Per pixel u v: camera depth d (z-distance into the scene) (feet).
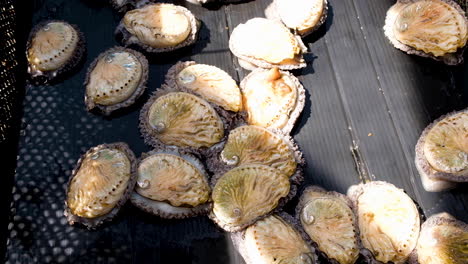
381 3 2.58
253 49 2.37
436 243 2.13
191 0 2.55
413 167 2.31
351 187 2.27
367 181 2.29
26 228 2.19
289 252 2.09
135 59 2.33
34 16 2.53
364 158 2.33
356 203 2.21
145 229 2.19
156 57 2.44
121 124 2.33
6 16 2.66
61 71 2.37
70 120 2.34
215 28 2.52
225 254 2.17
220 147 2.24
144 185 2.14
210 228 2.19
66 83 2.39
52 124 2.34
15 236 2.18
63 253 2.16
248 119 2.30
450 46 2.39
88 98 2.31
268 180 2.17
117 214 2.18
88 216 2.13
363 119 2.39
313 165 2.31
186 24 2.40
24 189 2.24
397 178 2.30
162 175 2.16
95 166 2.14
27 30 2.53
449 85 2.44
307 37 2.51
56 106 2.36
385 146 2.34
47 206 2.22
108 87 2.28
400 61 2.48
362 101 2.41
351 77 2.45
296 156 2.26
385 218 2.16
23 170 2.27
